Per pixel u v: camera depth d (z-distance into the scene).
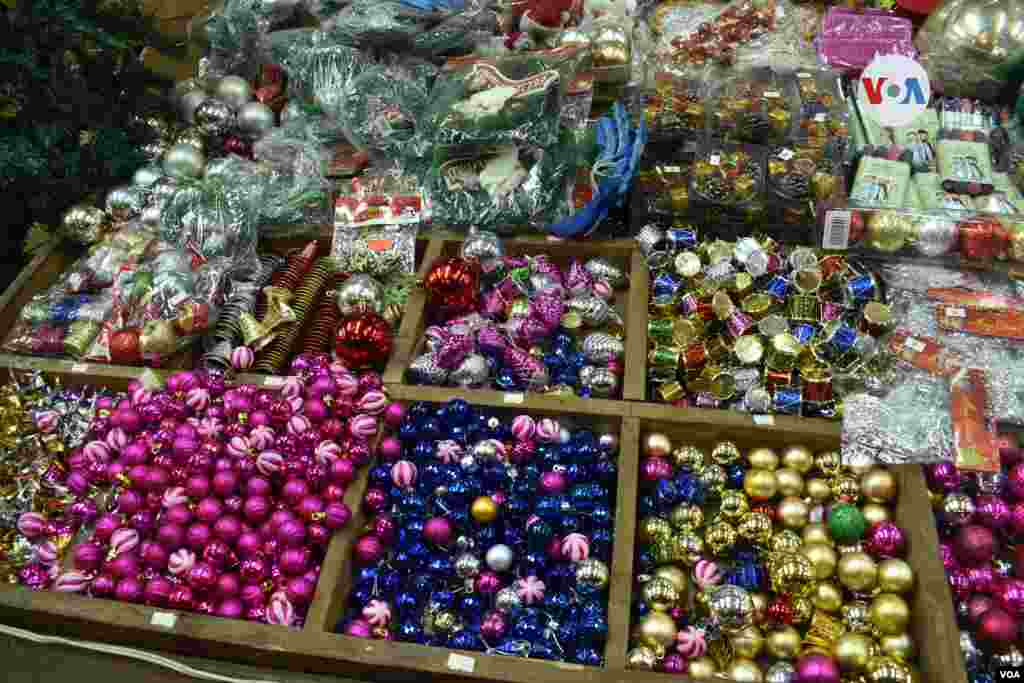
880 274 1.96
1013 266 1.91
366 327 1.79
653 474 1.65
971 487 1.59
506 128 2.06
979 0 2.30
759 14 2.48
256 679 1.45
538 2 2.59
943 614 1.38
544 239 2.11
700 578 1.50
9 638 1.56
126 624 1.47
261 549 1.56
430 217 2.16
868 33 2.38
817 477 1.68
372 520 1.66
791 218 2.04
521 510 1.62
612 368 1.84
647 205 2.08
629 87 2.41
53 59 2.08
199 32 2.80
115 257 2.16
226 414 1.78
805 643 1.44
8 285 2.33
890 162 2.10
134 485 1.69
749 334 1.80
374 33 2.35
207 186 2.14
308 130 2.41
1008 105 2.37
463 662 1.37
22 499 1.75
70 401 1.92
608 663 1.36
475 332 1.89
